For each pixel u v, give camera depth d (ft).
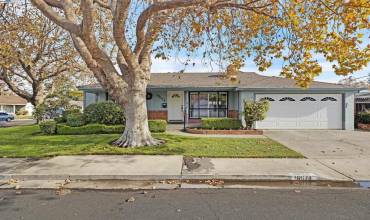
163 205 17.57
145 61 37.04
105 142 39.68
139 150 34.04
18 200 18.71
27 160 29.84
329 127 61.21
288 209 16.74
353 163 28.45
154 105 74.54
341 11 24.58
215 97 74.02
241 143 39.68
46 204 17.87
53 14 31.48
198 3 27.07
